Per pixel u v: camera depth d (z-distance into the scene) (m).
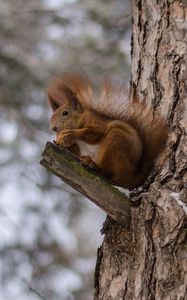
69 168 8.60
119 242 8.71
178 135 9.18
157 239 8.47
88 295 20.59
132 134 8.80
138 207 8.60
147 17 10.24
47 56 21.28
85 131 8.98
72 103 9.61
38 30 21.83
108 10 21.55
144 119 9.09
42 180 19.73
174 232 8.38
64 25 21.88
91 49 21.47
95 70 21.02
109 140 8.76
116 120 9.02
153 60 9.96
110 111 9.20
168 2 10.07
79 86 9.64
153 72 9.90
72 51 21.47
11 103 20.64
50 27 21.97
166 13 10.05
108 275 8.86
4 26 21.62
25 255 20.27
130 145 8.73
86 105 9.41
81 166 8.62
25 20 21.88
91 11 21.61
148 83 9.91
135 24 10.44
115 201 8.59
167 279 8.37
